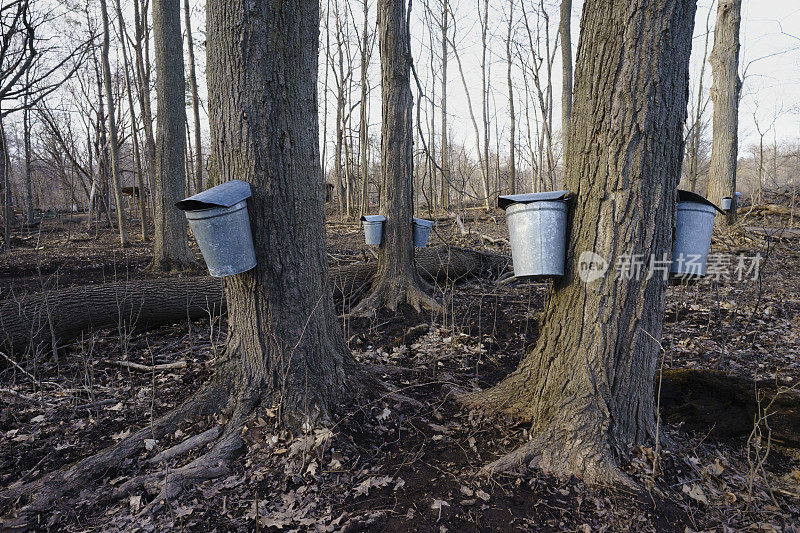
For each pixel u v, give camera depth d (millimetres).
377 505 2311
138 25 10891
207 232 2482
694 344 4641
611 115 2350
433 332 5176
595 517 2189
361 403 3156
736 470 2600
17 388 3836
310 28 2896
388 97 6051
